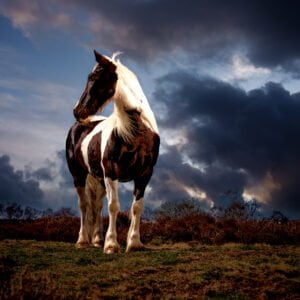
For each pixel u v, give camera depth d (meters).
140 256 8.30
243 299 6.01
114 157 8.73
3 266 7.26
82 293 6.21
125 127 8.51
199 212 12.84
